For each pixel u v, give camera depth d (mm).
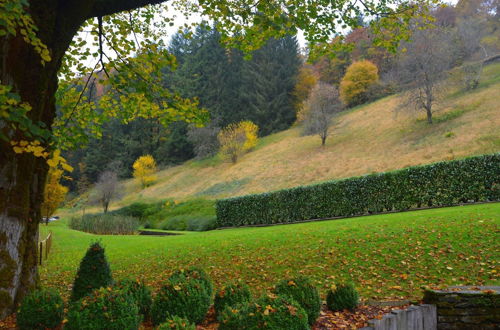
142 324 4430
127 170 63969
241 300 4520
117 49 6918
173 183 50594
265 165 42812
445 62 34469
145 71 7555
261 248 10344
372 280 6988
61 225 33281
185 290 4309
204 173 49719
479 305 4680
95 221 29688
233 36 8523
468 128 29469
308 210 21844
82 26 8000
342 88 53562
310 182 33219
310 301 4184
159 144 65938
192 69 64000
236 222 26156
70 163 64500
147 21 8586
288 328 3373
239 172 43938
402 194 17781
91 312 3654
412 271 7203
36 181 5770
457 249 7922
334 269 7777
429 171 16938
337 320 4367
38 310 4203
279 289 4301
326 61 62281
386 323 4215
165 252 12023
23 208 5305
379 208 18656
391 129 37656
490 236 8328
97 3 6301
